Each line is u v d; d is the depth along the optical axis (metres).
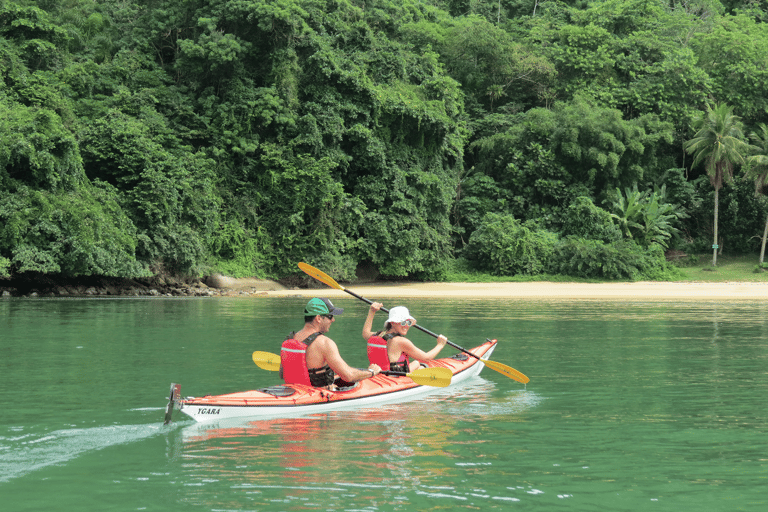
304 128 37.59
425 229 39.50
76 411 6.20
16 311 19.22
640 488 4.04
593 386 7.77
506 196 46.12
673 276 41.00
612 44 52.59
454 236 45.97
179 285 31.36
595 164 45.84
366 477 4.21
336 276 36.28
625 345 11.81
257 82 39.47
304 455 4.71
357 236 38.84
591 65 50.38
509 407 6.50
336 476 4.23
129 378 8.09
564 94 51.97
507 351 11.00
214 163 36.06
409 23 50.88
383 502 3.75
